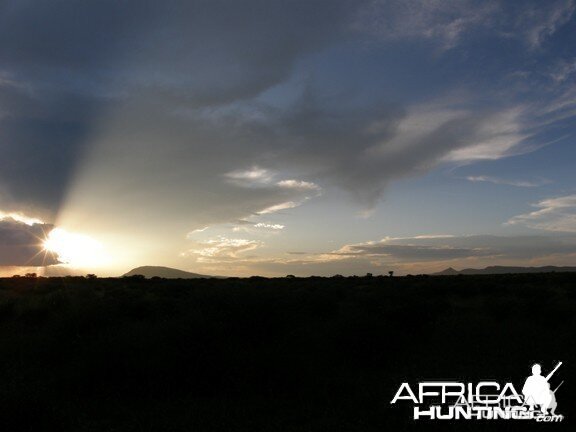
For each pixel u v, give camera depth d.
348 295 33.69
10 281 63.41
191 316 13.40
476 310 27.77
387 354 14.70
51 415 9.57
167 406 11.07
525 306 25.14
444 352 16.53
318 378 12.77
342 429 9.59
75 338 15.70
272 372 12.31
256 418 10.28
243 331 15.17
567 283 47.72
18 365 14.35
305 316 20.84
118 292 38.34
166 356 12.13
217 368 12.00
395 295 27.11
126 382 11.99
